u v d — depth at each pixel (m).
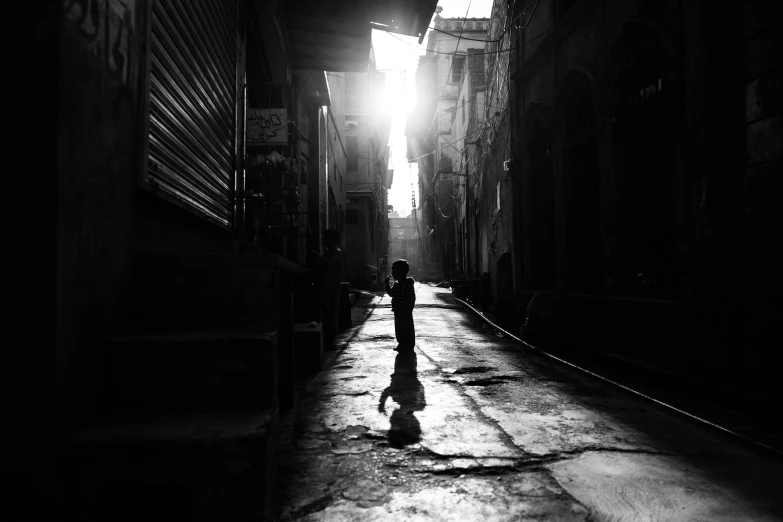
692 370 4.91
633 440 3.45
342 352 7.08
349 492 2.58
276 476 2.67
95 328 2.38
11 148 2.02
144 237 3.23
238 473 2.05
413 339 7.16
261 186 8.02
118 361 2.45
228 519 2.05
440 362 6.36
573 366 6.02
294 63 10.82
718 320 4.55
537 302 8.59
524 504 2.47
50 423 1.99
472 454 3.13
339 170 20.09
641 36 5.99
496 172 14.13
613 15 6.71
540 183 10.15
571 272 8.30
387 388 4.90
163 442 2.02
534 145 10.21
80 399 2.20
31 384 1.99
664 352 5.43
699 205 4.81
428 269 40.25
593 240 7.96
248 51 8.34
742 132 4.38
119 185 2.71
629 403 4.49
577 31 7.86
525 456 3.11
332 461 3.00
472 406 4.28
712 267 4.63
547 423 3.83
